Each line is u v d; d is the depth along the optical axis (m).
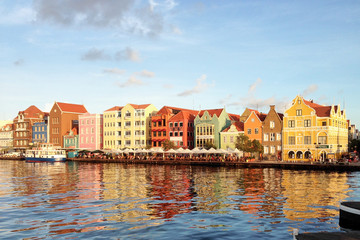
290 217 30.75
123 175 69.12
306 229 27.00
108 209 34.53
